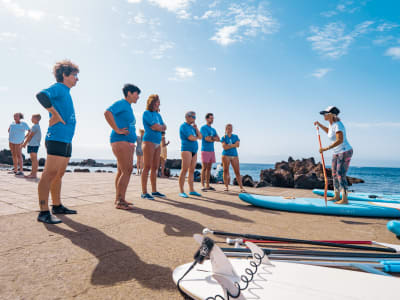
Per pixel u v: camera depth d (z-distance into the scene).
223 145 7.18
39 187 3.04
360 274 1.76
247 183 12.85
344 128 4.62
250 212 4.25
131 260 2.06
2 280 1.66
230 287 1.30
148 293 1.56
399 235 2.83
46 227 2.84
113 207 4.08
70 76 3.28
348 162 4.64
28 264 1.91
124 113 4.05
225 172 7.30
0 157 32.34
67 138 3.20
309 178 12.59
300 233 3.07
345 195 4.58
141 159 11.95
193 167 6.05
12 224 2.89
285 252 2.10
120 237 2.63
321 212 4.34
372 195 5.79
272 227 3.31
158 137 5.15
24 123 8.45
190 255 2.21
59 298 1.47
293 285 1.56
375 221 3.95
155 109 5.06
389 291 1.53
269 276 1.68
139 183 8.23
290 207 4.46
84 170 14.24
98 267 1.91
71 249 2.24
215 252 1.41
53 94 3.04
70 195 5.12
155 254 2.21
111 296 1.51
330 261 2.04
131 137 4.10
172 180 10.28
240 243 2.41
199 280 1.61
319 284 1.59
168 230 2.95
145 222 3.26
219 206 4.68
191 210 4.17
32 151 7.67
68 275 1.76
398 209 4.14
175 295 1.54
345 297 1.44
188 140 5.76
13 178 7.52
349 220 3.96
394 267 1.92
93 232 2.75
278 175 15.88
